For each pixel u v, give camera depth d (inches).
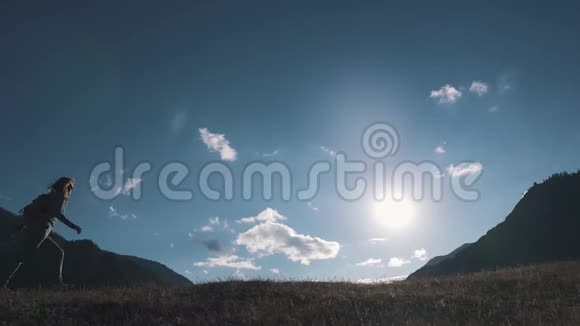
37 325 342.3
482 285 520.1
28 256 427.2
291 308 407.5
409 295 460.1
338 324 357.7
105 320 359.6
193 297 433.7
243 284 495.2
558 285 505.7
